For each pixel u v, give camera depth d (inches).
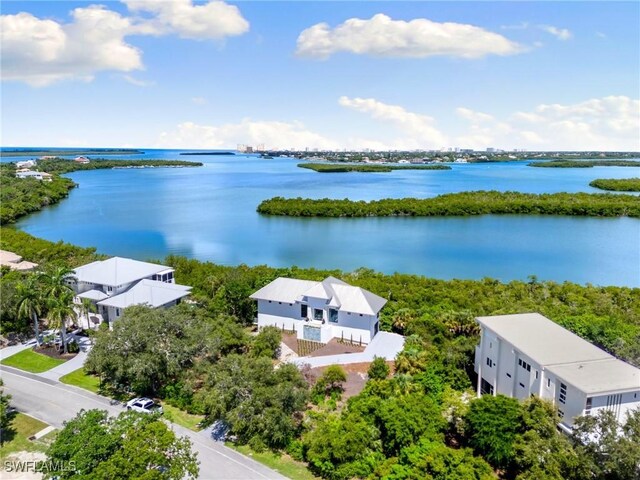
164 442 1049.5
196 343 1659.7
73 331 2206.0
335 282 2224.4
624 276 3499.0
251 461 1272.1
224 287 2377.0
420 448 1181.7
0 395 1433.3
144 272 2407.7
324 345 2022.6
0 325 2090.3
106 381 1721.2
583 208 6289.4
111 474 965.2
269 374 1400.1
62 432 1111.0
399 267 3725.4
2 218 5452.8
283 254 4165.8
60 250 3400.6
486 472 1085.8
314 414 1439.5
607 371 1280.8
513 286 2689.5
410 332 2043.6
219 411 1370.6
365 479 1179.3
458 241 4726.9
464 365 1745.8
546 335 1512.1
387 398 1433.3
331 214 6200.8
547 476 1038.4
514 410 1221.7
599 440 1092.5
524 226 5575.8
